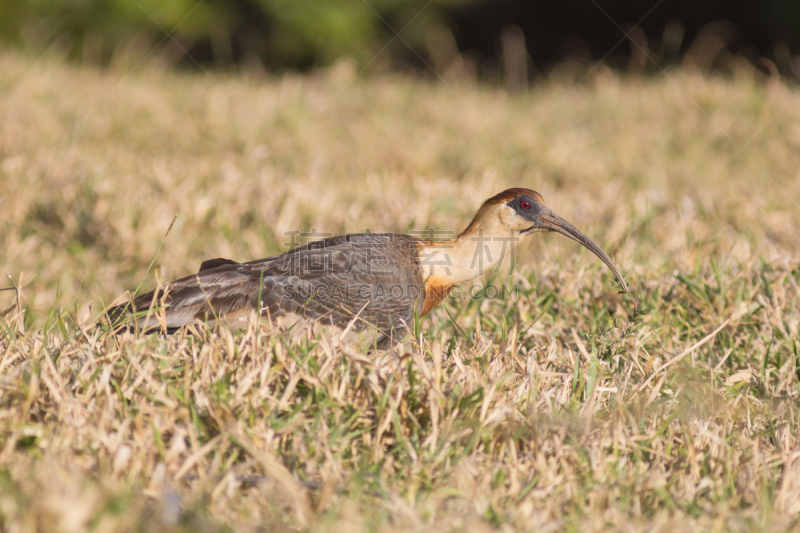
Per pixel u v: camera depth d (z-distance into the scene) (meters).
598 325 9.60
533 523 5.77
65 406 6.47
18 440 6.35
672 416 7.33
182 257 13.13
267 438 6.37
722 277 10.69
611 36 37.81
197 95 23.22
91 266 12.78
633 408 7.38
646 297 10.40
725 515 6.04
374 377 6.92
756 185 17.12
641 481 6.46
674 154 20.56
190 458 5.99
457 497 6.13
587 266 11.24
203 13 37.50
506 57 30.70
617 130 22.00
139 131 19.77
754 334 9.71
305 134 20.23
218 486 5.88
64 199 14.10
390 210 14.67
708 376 8.63
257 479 6.09
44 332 7.77
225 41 37.44
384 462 6.53
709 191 16.34
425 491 6.26
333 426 6.73
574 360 8.30
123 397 6.71
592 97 25.25
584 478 6.50
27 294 11.59
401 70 36.84
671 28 28.77
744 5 34.56
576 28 39.03
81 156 16.77
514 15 40.41
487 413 6.82
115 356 7.24
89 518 5.42
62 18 35.50
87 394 6.70
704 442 7.12
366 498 6.07
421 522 5.73
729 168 19.27
